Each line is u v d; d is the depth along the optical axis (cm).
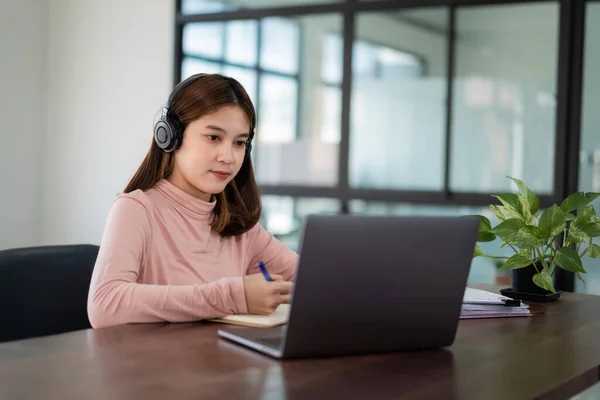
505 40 408
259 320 150
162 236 179
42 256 189
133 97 505
